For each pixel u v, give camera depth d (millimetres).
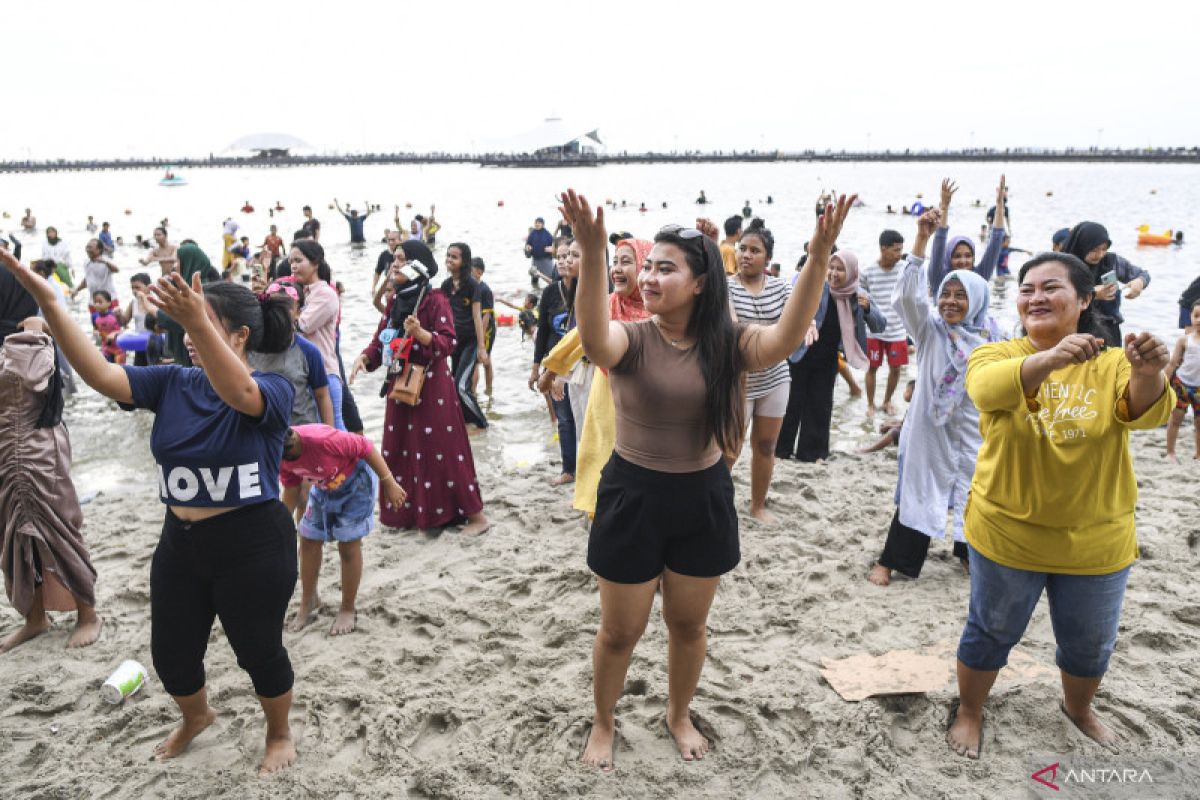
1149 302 13508
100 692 3527
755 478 5246
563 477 6121
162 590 2859
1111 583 2781
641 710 3375
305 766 3107
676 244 2516
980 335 4227
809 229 28797
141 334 9062
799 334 2449
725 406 2600
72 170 148750
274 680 2982
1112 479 2693
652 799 2887
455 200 51281
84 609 4051
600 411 4203
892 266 7809
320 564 4191
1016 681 3451
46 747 3227
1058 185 75875
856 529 5094
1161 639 3752
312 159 170500
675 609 2875
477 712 3385
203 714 3170
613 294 4277
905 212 39594
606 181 84688
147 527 5363
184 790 2982
